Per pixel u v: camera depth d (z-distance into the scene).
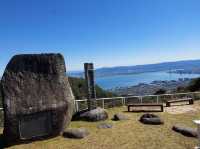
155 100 23.39
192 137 11.51
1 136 12.55
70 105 12.66
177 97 24.45
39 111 11.50
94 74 15.59
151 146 10.54
